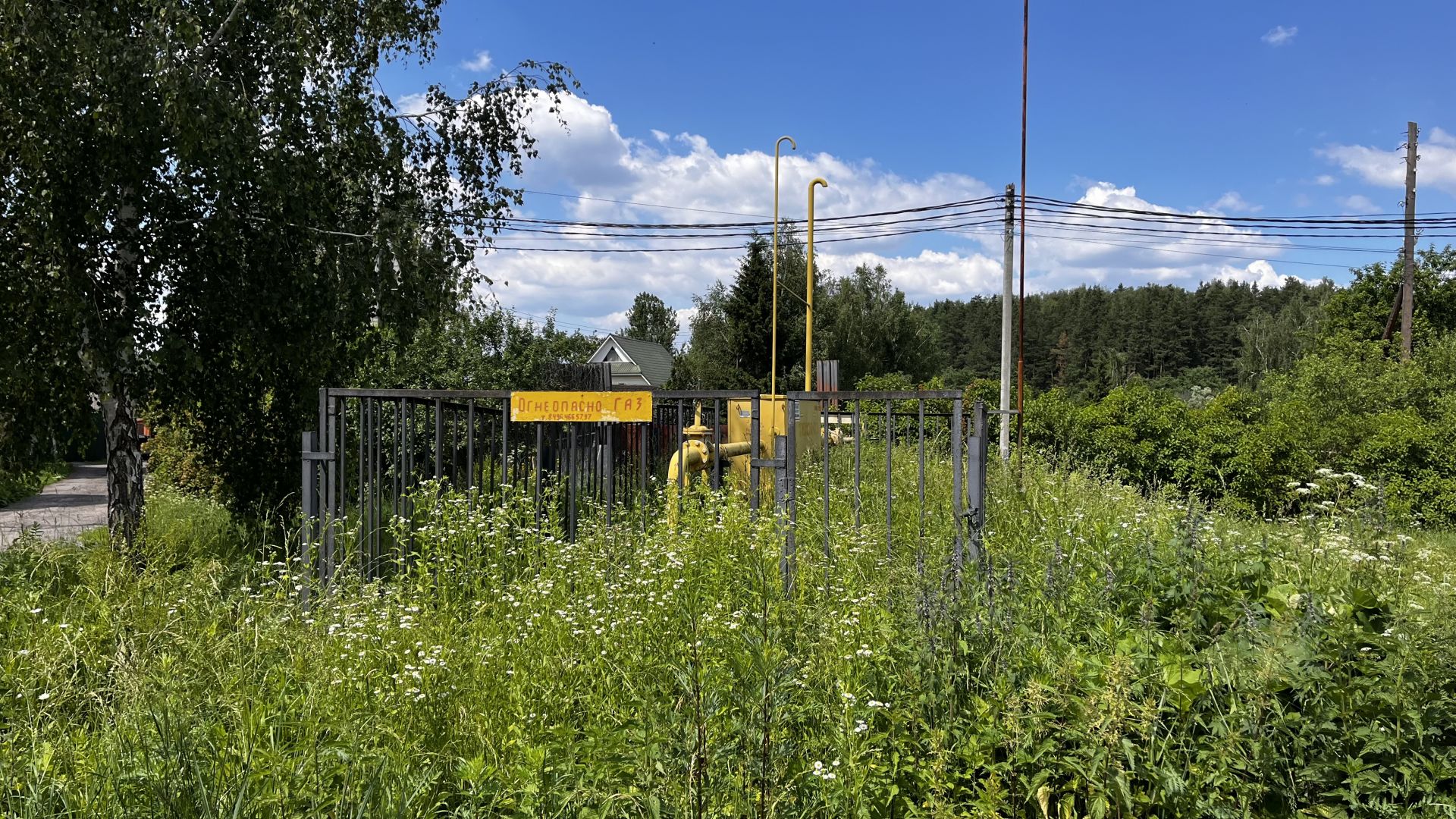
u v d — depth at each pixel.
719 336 45.94
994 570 4.34
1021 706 3.08
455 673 3.75
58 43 8.55
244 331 9.70
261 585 5.59
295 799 2.66
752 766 2.62
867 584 5.20
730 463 8.99
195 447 12.02
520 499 6.32
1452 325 31.73
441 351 16.23
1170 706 3.15
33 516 15.20
